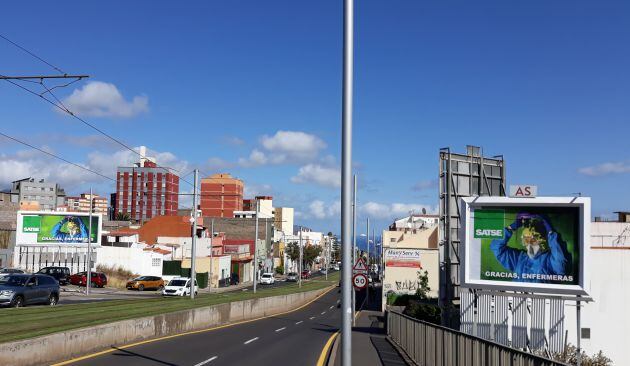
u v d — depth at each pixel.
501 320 20.05
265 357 17.94
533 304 19.84
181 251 79.50
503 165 28.22
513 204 19.55
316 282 109.38
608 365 24.23
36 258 61.31
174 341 20.56
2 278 28.66
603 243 35.44
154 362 15.04
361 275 29.53
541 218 19.22
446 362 13.03
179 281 50.06
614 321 26.70
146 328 20.64
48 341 13.72
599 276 27.05
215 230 118.19
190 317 25.50
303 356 18.64
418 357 16.86
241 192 157.25
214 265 81.44
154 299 37.28
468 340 11.16
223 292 66.81
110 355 15.77
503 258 19.58
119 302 30.61
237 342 21.88
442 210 26.02
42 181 168.62
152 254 68.44
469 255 19.95
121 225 103.00
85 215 60.25
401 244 62.72
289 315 45.53
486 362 9.98
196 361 15.91
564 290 18.61
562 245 18.86
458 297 25.72
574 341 26.50
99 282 58.88
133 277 65.12
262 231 122.62
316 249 159.62
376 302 70.44
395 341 24.06
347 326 7.25
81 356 15.20
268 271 124.69
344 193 7.42
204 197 148.88
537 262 19.12
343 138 7.51
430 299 54.97
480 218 19.95
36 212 58.72
